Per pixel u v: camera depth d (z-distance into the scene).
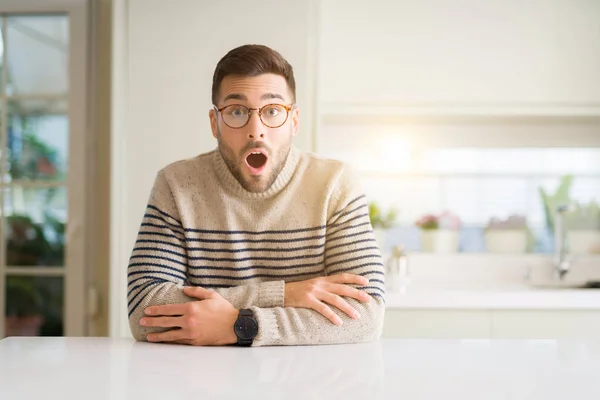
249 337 1.11
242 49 1.23
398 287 2.29
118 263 2.21
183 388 0.78
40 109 2.55
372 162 2.70
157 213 1.34
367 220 1.37
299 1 2.24
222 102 1.23
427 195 2.70
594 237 2.63
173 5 2.25
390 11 2.48
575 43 2.45
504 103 2.46
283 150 1.26
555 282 2.59
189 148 2.23
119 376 0.85
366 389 0.77
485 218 2.69
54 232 2.54
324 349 1.09
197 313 1.14
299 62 2.23
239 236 1.34
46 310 2.53
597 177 2.67
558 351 1.06
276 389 0.77
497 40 2.47
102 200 2.49
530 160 2.69
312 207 1.35
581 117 2.52
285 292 1.20
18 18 2.56
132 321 1.22
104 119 2.49
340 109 2.47
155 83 2.24
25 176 2.56
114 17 2.22
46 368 0.90
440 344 1.14
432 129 2.70
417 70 2.47
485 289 2.48
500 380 0.83
